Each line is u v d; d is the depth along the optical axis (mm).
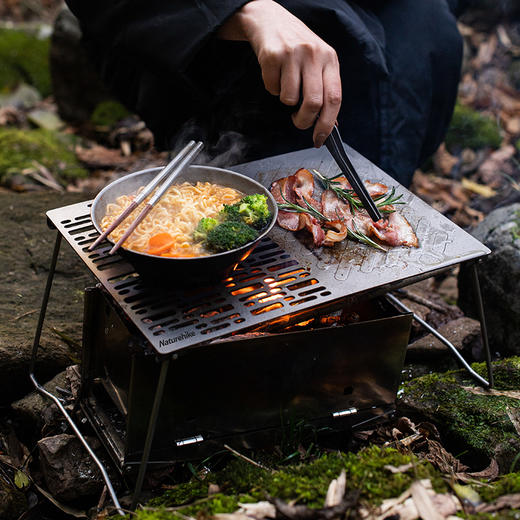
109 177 2217
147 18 1529
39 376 1539
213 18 1474
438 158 2361
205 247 1323
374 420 1473
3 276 1649
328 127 1374
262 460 1424
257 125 1680
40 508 1421
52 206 1818
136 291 1326
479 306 1448
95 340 1435
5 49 2852
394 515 1270
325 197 1462
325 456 1353
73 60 2482
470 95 2754
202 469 1402
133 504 1340
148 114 1731
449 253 1396
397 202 1467
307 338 1368
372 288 1344
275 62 1368
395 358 1428
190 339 1274
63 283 1661
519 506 1294
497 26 3180
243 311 1309
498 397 1482
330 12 1568
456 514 1281
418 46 1716
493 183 2256
